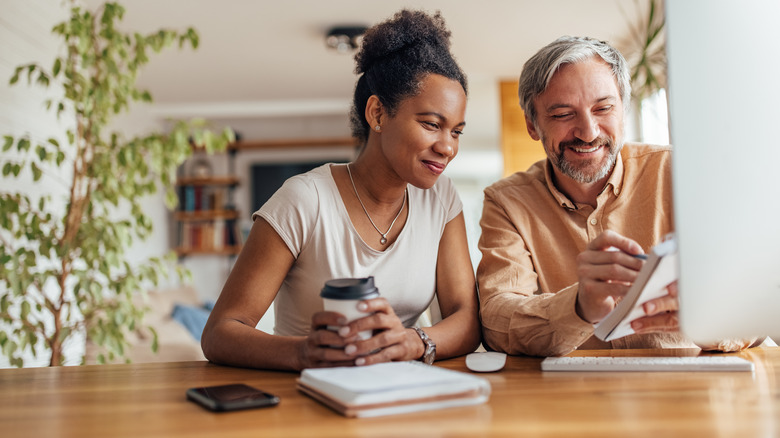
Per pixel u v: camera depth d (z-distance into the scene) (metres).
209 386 0.86
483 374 0.96
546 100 1.37
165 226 6.79
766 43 0.69
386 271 1.33
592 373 0.94
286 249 1.25
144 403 0.81
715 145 0.70
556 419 0.67
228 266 6.97
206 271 6.97
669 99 0.71
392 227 1.37
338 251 1.30
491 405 0.74
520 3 4.02
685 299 0.71
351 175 1.36
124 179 2.95
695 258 0.71
